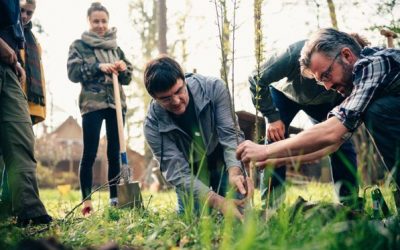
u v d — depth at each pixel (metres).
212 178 3.62
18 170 3.03
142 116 18.25
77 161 27.48
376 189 2.75
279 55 3.49
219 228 2.24
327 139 2.40
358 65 2.50
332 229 1.78
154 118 3.31
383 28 5.17
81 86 4.82
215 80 3.42
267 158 2.47
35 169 3.12
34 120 4.10
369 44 3.37
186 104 3.09
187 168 3.20
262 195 3.53
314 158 2.53
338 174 3.71
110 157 4.80
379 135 2.53
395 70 2.46
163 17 12.31
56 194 11.00
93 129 4.68
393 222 2.04
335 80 2.61
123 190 4.48
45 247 1.50
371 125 2.51
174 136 3.31
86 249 1.74
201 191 2.87
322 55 2.57
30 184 3.05
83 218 3.01
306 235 1.85
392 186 3.09
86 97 4.72
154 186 11.58
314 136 2.40
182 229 2.32
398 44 4.94
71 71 4.83
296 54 3.45
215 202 2.76
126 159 4.65
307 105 3.85
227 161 3.11
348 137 2.55
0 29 3.07
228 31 2.57
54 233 2.49
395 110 2.47
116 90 4.76
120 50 5.22
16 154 3.05
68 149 27.12
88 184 4.57
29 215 2.99
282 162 2.48
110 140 4.84
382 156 2.59
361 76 2.48
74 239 2.33
